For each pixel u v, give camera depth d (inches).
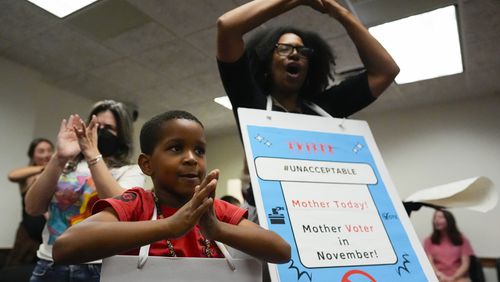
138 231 20.0
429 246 154.6
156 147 26.3
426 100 183.6
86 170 46.6
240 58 37.2
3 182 137.6
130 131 53.1
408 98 181.2
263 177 31.5
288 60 41.9
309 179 32.9
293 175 32.6
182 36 126.0
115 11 111.7
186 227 20.3
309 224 30.2
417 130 190.7
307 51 42.9
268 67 44.3
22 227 103.2
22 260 99.3
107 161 49.4
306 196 31.8
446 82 161.5
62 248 19.8
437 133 185.5
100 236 19.8
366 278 29.0
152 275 21.2
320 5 42.0
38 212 45.7
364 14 111.6
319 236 29.9
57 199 44.8
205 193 20.8
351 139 37.8
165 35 125.5
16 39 128.6
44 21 117.5
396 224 33.1
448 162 179.6
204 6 107.4
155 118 27.7
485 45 128.6
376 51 42.9
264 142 33.6
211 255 25.5
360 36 42.8
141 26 119.9
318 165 34.2
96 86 170.6
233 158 244.8
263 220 29.1
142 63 147.5
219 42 35.9
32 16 114.7
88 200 43.8
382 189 35.2
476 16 111.3
